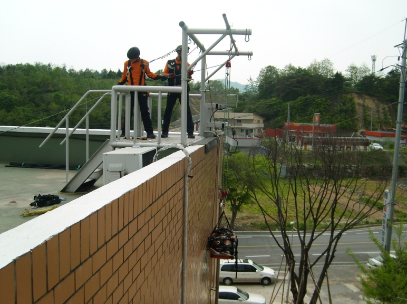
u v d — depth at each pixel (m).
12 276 0.94
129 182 2.00
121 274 1.72
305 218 7.26
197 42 5.36
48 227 1.20
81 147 7.03
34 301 1.03
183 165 3.27
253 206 25.11
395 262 10.45
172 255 2.88
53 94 29.67
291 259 7.35
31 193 4.12
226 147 17.42
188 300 3.80
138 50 5.02
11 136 6.89
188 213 3.64
